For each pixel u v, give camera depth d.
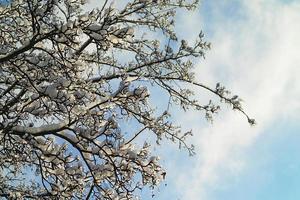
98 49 6.25
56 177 6.67
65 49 6.31
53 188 6.59
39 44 6.51
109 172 6.41
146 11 8.21
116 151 6.35
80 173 6.40
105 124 6.20
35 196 7.00
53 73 6.40
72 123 6.32
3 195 6.94
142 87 6.48
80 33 5.88
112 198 6.58
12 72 6.69
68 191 6.56
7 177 8.06
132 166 6.49
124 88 6.47
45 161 6.52
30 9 5.86
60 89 6.03
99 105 6.58
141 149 6.61
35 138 6.34
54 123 6.42
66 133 6.50
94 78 7.64
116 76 8.03
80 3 6.15
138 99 6.52
